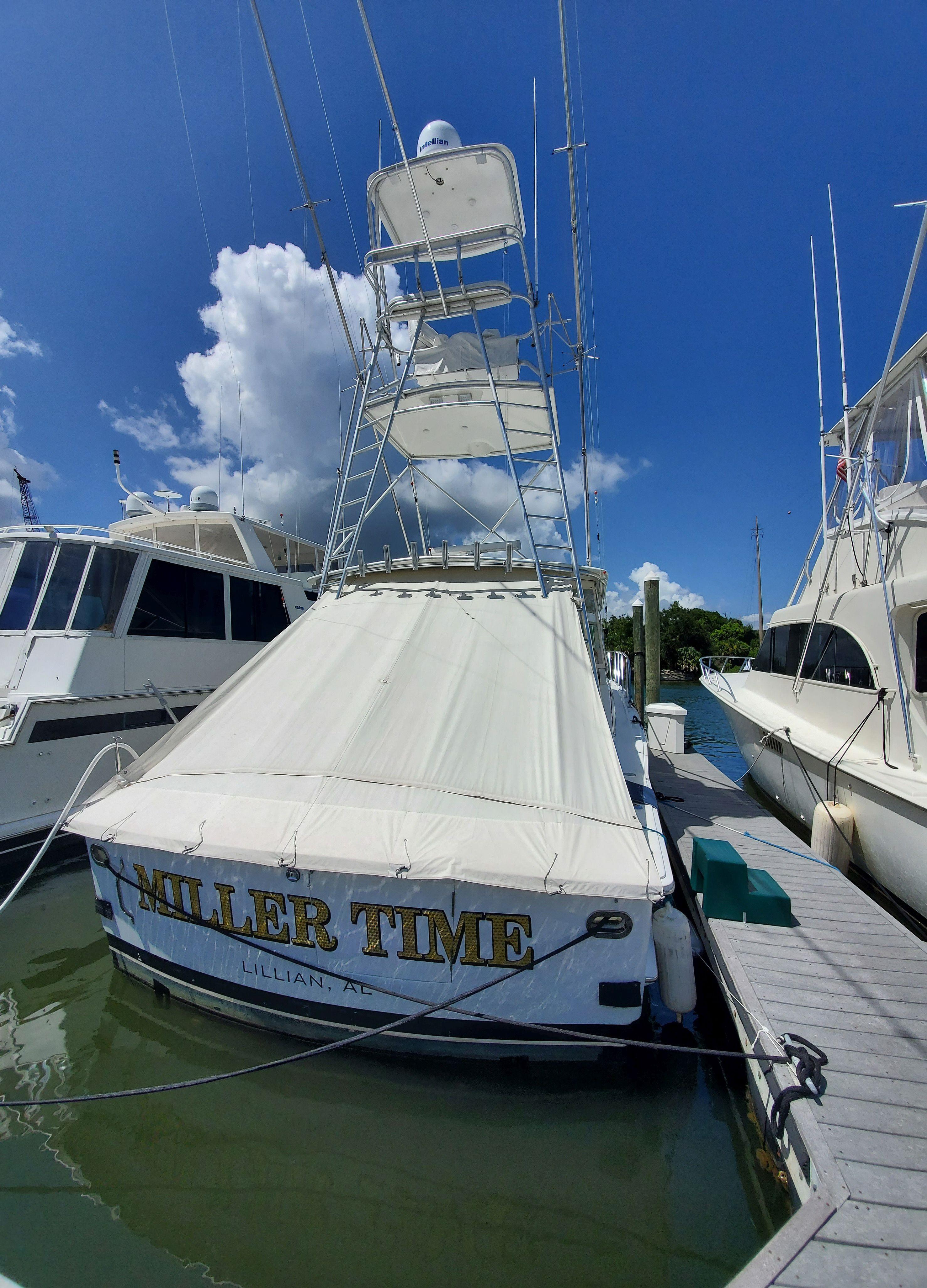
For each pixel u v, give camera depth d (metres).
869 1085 2.70
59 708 6.58
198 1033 3.64
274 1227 2.61
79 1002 4.18
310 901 3.13
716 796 7.52
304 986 3.26
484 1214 2.67
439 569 4.90
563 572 4.76
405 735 3.65
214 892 3.31
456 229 5.66
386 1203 2.72
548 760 3.44
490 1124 3.07
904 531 5.83
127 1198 2.75
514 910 2.95
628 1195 2.73
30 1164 2.91
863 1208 2.15
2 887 5.97
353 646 4.36
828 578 7.29
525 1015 3.05
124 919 3.70
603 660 5.40
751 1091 3.17
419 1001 3.11
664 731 10.55
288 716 3.93
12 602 7.18
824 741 6.73
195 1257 2.49
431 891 2.99
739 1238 2.53
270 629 10.03
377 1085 3.23
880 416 6.79
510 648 4.13
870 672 6.01
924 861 4.85
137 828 3.28
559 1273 2.40
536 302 4.96
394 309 5.11
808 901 4.50
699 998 4.01
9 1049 3.70
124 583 7.71
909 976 3.52
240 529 10.34
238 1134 3.08
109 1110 3.24
